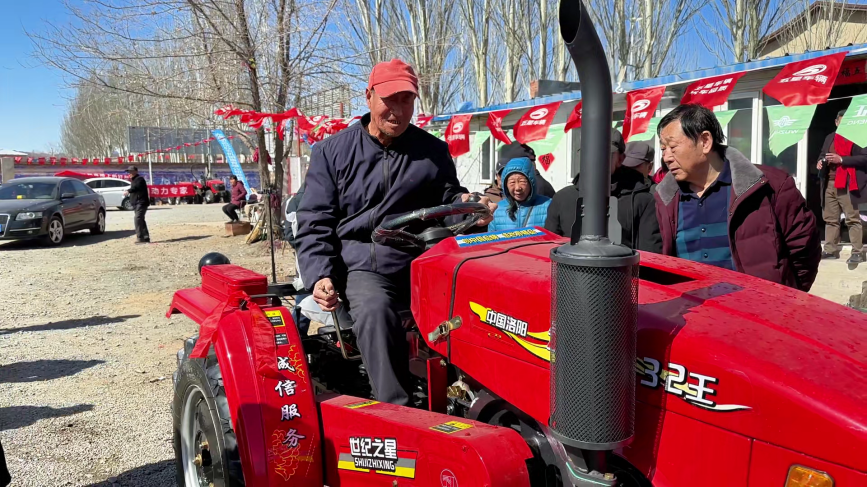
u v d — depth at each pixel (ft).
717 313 5.58
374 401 7.78
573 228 5.18
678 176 9.05
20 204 46.83
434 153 9.35
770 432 4.60
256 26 38.58
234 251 40.96
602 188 4.96
